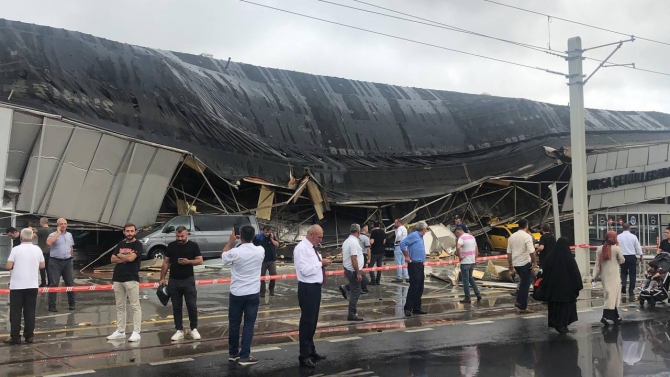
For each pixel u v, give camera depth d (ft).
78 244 67.21
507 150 102.58
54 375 22.52
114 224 61.72
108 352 26.45
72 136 57.57
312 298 24.36
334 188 81.71
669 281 40.63
